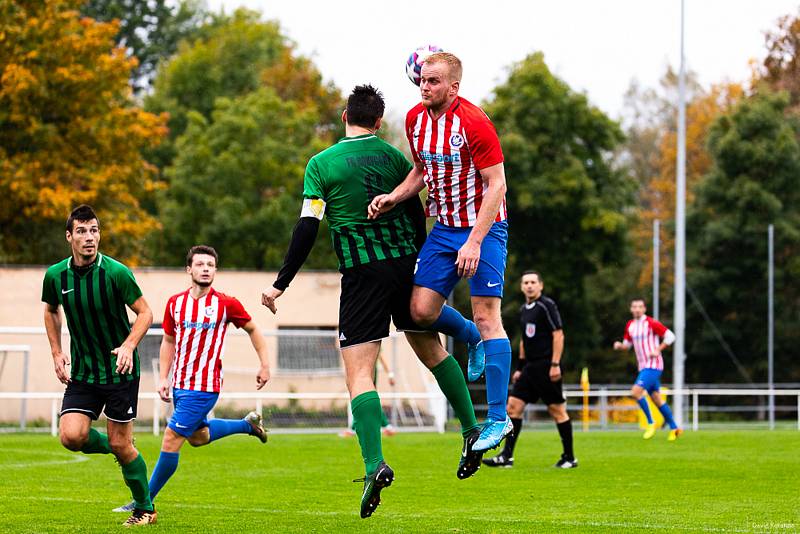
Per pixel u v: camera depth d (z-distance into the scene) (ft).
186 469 97.66
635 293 351.05
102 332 58.65
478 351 55.47
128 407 59.11
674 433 142.31
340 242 51.67
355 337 51.31
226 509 67.36
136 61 266.98
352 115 52.90
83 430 59.00
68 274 57.98
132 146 266.98
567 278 301.22
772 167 315.58
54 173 249.96
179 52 443.73
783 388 298.97
